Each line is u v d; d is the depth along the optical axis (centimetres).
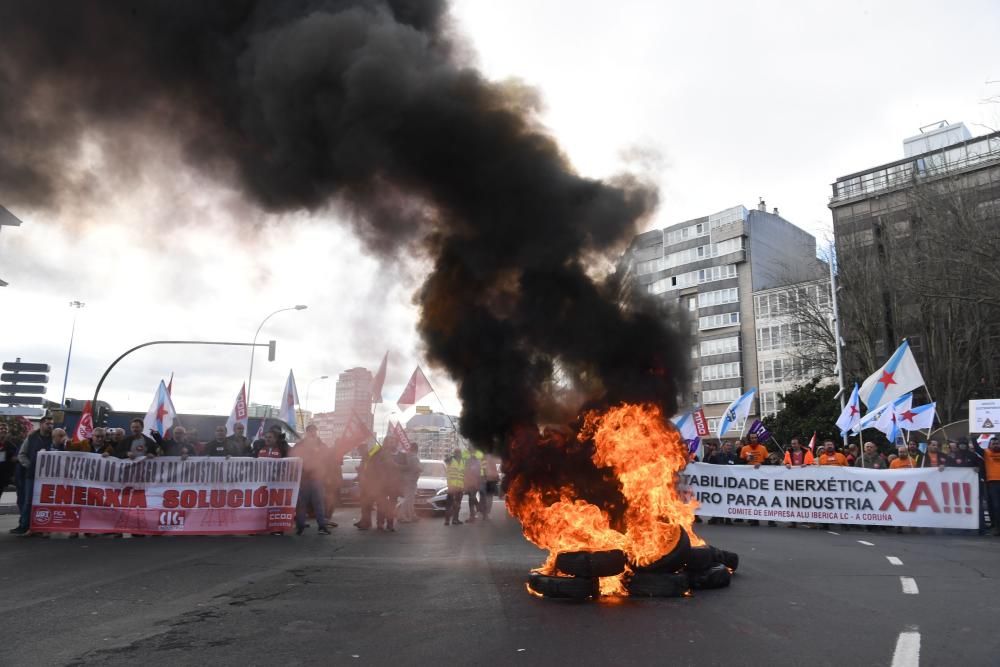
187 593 652
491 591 666
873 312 3194
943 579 742
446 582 716
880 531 1348
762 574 775
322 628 516
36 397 3634
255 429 2680
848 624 529
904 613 570
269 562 860
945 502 1317
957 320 2938
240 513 1187
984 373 3045
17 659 434
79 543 1043
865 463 1500
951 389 2986
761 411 5772
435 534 1235
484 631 507
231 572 776
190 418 2641
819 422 3080
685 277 6406
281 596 638
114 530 1136
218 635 494
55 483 1123
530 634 498
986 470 1303
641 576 645
